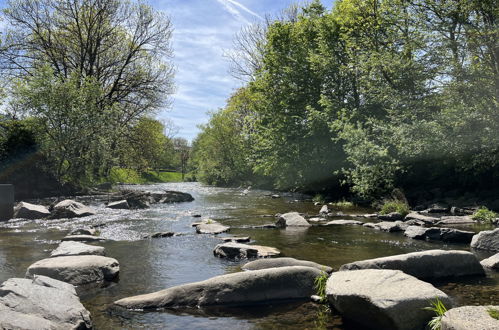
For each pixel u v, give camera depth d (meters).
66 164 26.02
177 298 5.40
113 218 14.80
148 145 34.50
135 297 5.50
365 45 23.36
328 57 25.75
